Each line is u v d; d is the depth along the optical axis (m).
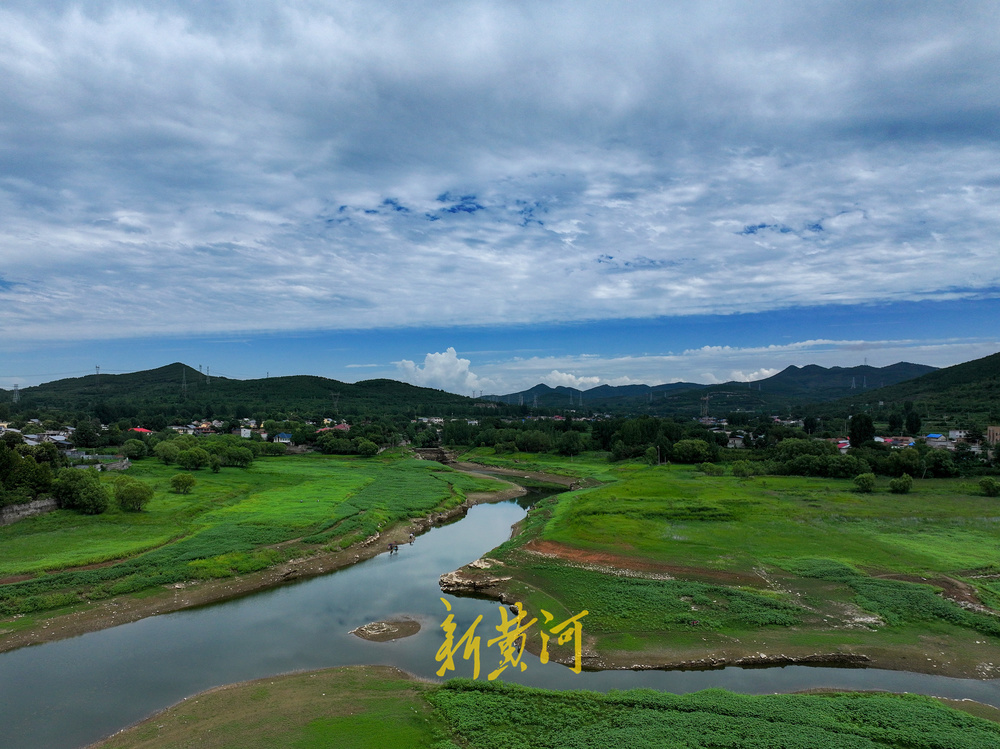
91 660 35.41
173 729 27.06
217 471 103.62
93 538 56.38
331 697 30.06
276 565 54.03
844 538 58.66
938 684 32.31
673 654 35.53
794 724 26.23
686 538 59.19
